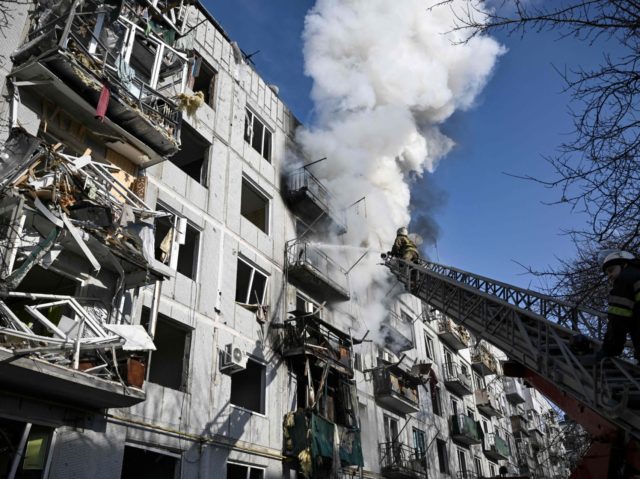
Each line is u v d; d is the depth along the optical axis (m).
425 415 25.30
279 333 16.41
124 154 12.34
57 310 9.79
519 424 39.53
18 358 7.61
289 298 17.77
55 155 9.34
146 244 10.52
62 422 9.06
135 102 11.76
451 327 31.34
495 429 36.06
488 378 39.50
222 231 15.30
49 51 9.83
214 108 16.91
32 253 8.15
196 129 15.53
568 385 8.31
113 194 11.51
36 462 8.59
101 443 9.64
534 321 9.52
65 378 8.16
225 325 14.10
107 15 11.91
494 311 10.66
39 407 8.74
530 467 37.16
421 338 28.50
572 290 7.75
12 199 8.16
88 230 9.45
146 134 12.17
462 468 27.77
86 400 9.20
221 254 14.91
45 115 10.57
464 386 30.14
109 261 10.27
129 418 10.41
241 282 16.77
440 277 13.09
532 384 9.73
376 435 20.27
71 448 9.06
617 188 5.52
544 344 8.93
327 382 17.47
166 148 12.59
